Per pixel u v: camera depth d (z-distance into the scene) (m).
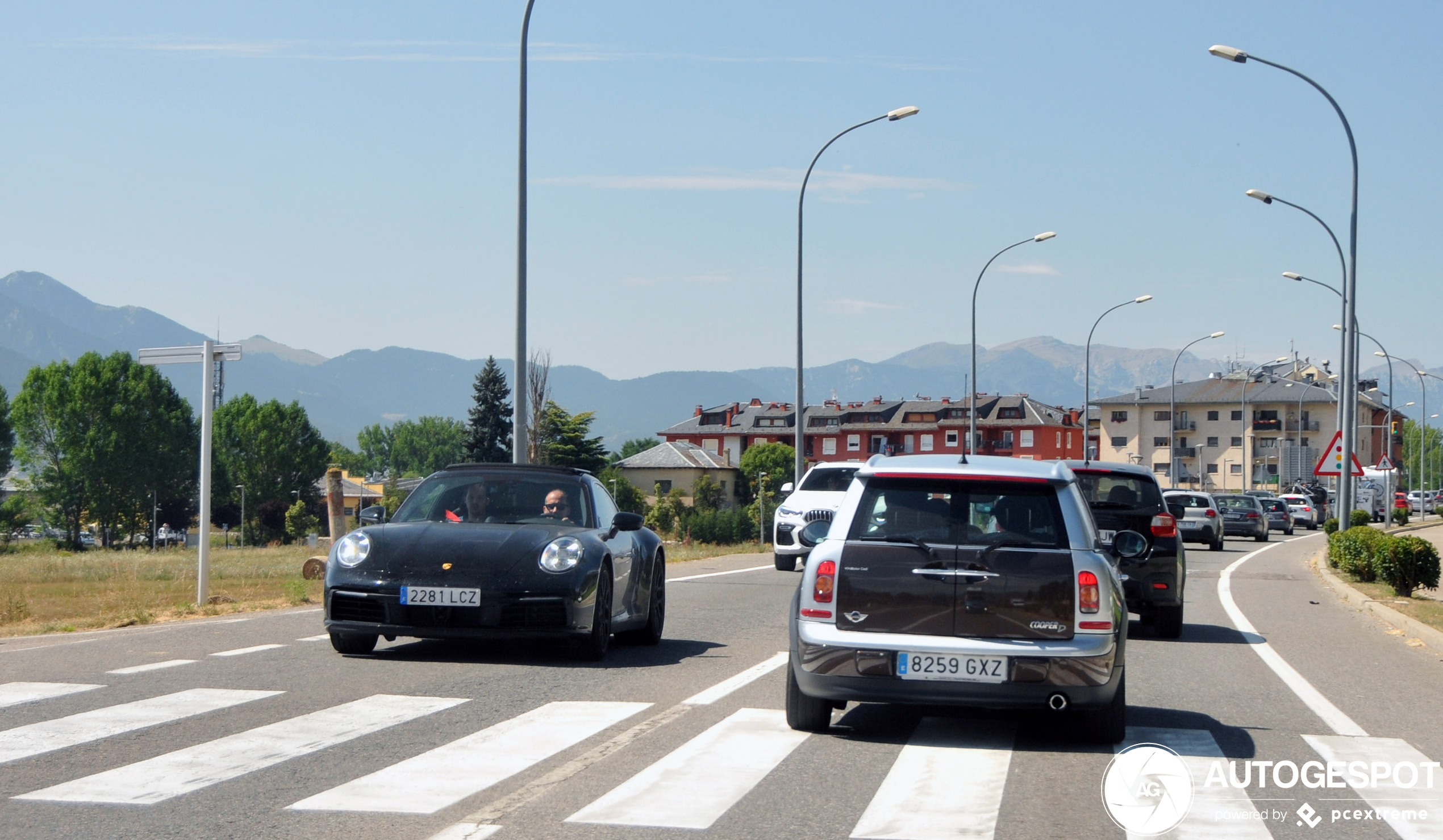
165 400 103.00
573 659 10.83
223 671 9.85
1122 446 138.62
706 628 13.88
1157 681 10.68
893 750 7.39
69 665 10.12
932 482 7.59
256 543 117.31
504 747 7.18
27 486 100.44
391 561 10.35
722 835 5.44
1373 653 13.04
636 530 11.71
